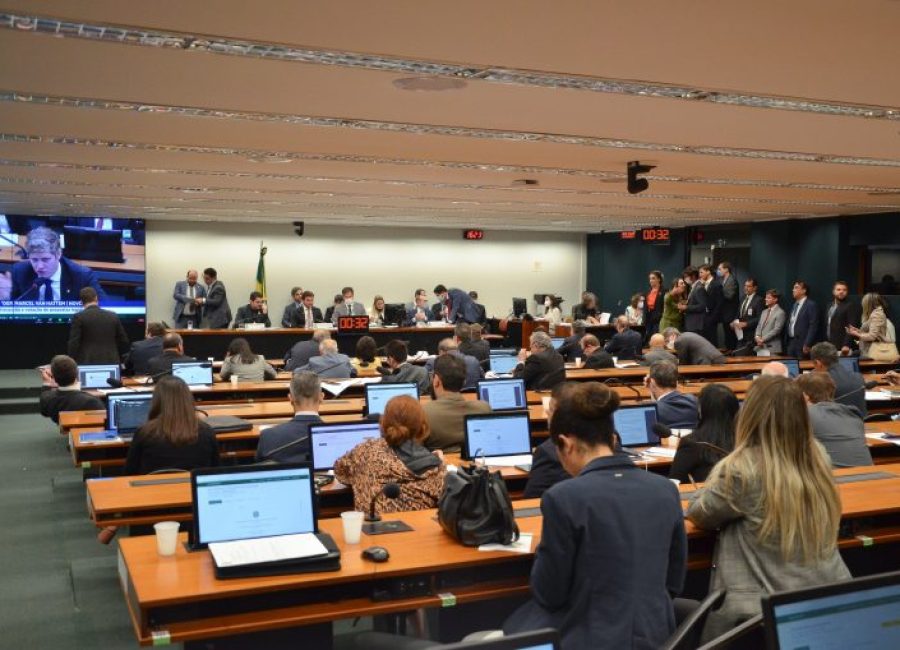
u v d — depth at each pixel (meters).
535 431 7.14
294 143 7.75
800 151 7.95
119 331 10.54
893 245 14.77
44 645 4.59
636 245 21.14
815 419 5.04
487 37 4.26
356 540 3.37
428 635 3.68
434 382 5.70
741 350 14.80
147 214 16.55
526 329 17.56
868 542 3.98
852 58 4.56
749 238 18.06
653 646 2.59
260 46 4.54
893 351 12.01
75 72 5.10
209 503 3.32
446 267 21.09
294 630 3.18
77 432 6.37
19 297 16.30
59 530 6.73
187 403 5.07
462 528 3.32
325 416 7.00
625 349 12.70
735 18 3.89
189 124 6.80
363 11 3.88
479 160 8.80
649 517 2.68
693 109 6.02
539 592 2.67
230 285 19.06
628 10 3.80
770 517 3.01
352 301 17.56
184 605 2.96
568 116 6.32
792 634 1.68
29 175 10.23
